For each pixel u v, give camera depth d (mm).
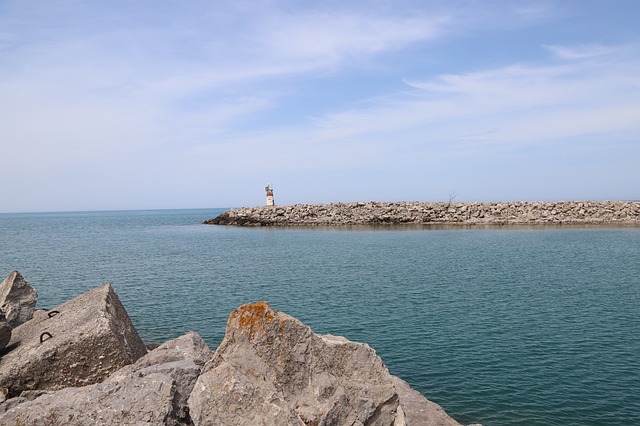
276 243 69438
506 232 75625
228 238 81250
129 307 29969
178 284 37906
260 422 7441
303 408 7992
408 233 77688
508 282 35625
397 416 8789
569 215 90062
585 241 61781
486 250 55062
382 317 25938
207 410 7668
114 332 11211
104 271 46094
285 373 8328
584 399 15852
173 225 143750
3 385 10469
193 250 64562
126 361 11062
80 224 176250
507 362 19062
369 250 57625
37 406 8266
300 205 110375
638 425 14211
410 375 17953
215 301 31328
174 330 24734
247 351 8383
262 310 8633
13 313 14023
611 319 25000
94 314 11789
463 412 15102
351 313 26969
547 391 16453
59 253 65062
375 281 36875
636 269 40500
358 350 9008
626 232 71875
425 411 11773
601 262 44531
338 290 33656
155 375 8703
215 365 8359
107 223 180250
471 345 21125
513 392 16422
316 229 90250
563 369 18297
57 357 10719
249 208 120000
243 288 35500
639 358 19312
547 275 38312
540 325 24047
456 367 18641
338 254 54562
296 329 8648
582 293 31469
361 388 8617
